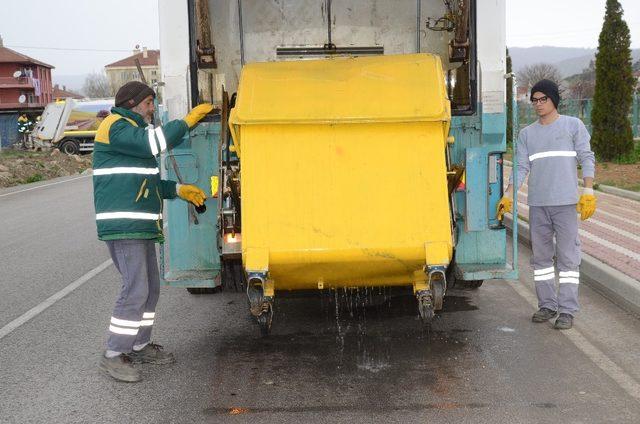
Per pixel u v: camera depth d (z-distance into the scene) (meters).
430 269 4.55
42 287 8.01
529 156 5.96
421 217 4.63
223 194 5.06
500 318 6.21
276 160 4.71
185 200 5.37
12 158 29.55
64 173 29.00
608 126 18.73
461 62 6.39
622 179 15.20
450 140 5.11
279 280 4.84
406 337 5.73
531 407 4.31
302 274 4.76
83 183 23.42
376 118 4.69
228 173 5.04
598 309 6.42
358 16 6.82
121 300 5.01
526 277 7.73
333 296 5.56
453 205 5.15
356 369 5.05
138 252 5.00
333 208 4.65
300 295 5.54
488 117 5.52
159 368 5.21
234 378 4.96
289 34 6.84
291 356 5.38
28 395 4.77
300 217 4.64
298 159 4.70
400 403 4.43
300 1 6.80
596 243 8.66
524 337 5.66
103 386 4.90
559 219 5.86
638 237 9.06
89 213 14.84
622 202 12.38
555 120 5.87
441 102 4.75
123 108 5.06
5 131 39.97
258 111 4.75
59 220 13.84
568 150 5.80
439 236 4.61
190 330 6.16
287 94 4.84
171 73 5.70
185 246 5.60
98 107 36.69
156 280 5.32
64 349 5.75
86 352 5.66
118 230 4.89
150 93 5.12
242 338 5.87
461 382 4.74
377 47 6.83
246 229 4.63
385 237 4.61
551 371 4.90
